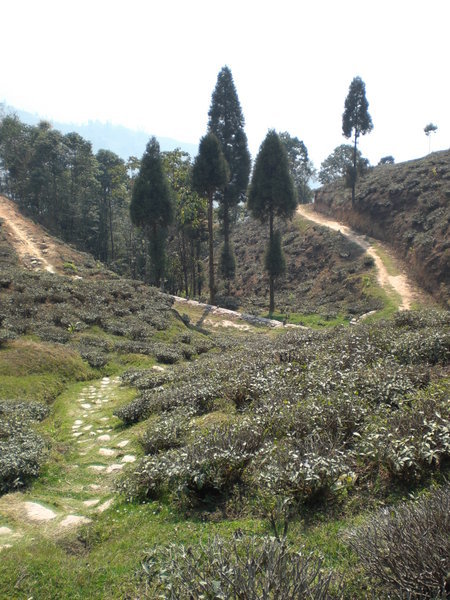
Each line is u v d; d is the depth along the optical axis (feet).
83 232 183.93
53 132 169.37
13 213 138.72
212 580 10.21
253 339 70.54
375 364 27.81
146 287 88.99
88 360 49.34
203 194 107.55
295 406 22.22
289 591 9.33
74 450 26.17
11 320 54.70
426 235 108.27
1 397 35.60
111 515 17.39
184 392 30.94
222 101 124.67
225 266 125.18
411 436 15.92
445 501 11.37
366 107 142.10
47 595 12.57
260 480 16.55
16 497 19.48
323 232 145.59
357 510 14.67
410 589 9.68
